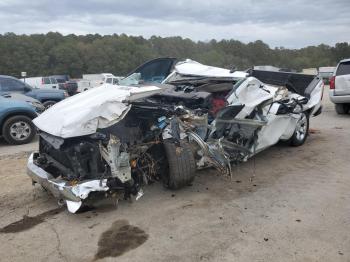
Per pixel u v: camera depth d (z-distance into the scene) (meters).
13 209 4.96
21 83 13.02
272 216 4.54
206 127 5.38
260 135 6.31
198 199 5.11
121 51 73.69
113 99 4.74
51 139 4.73
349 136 8.81
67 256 3.79
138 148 4.95
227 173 5.49
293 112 7.26
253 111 6.16
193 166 5.14
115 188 4.58
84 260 3.71
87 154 4.56
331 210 4.67
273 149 7.74
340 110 12.70
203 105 5.53
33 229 4.39
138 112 5.24
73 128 4.48
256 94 6.17
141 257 3.72
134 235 4.16
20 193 5.51
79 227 4.39
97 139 4.61
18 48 71.00
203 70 7.29
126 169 4.57
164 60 8.13
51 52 73.81
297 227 4.24
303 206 4.81
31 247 3.99
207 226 4.32
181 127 5.16
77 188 4.36
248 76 6.59
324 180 5.77
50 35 82.00
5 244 4.06
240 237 4.05
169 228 4.30
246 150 6.02
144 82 7.42
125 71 72.25
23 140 9.29
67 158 4.77
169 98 5.75
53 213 4.80
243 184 5.67
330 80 12.55
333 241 3.92
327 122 11.09
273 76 8.33
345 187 5.45
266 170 6.35
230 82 6.36
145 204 4.97
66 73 72.81
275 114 6.61
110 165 4.50
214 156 5.32
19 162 7.26
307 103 7.96
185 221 4.46
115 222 4.48
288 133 7.38
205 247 3.87
